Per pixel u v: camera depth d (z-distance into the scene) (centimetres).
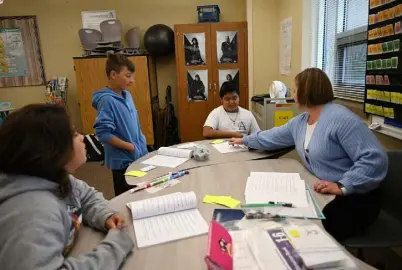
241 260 92
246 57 434
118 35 443
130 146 220
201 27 425
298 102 176
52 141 85
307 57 346
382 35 204
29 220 79
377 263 201
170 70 494
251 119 285
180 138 500
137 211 123
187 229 115
